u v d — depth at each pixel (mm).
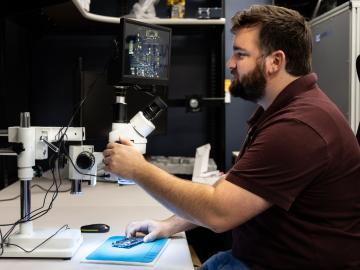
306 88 1151
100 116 2457
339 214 1082
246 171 1039
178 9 2670
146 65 1317
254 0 2988
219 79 2781
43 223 1441
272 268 1113
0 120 2262
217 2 2887
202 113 3018
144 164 1130
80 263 1087
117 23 2580
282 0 2955
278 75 1173
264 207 1036
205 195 1043
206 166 2359
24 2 1667
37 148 1205
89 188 2098
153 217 1549
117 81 1252
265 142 1037
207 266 1285
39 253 1115
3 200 1810
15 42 2594
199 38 3008
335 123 1076
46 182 2195
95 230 1366
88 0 2490
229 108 2994
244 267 1152
